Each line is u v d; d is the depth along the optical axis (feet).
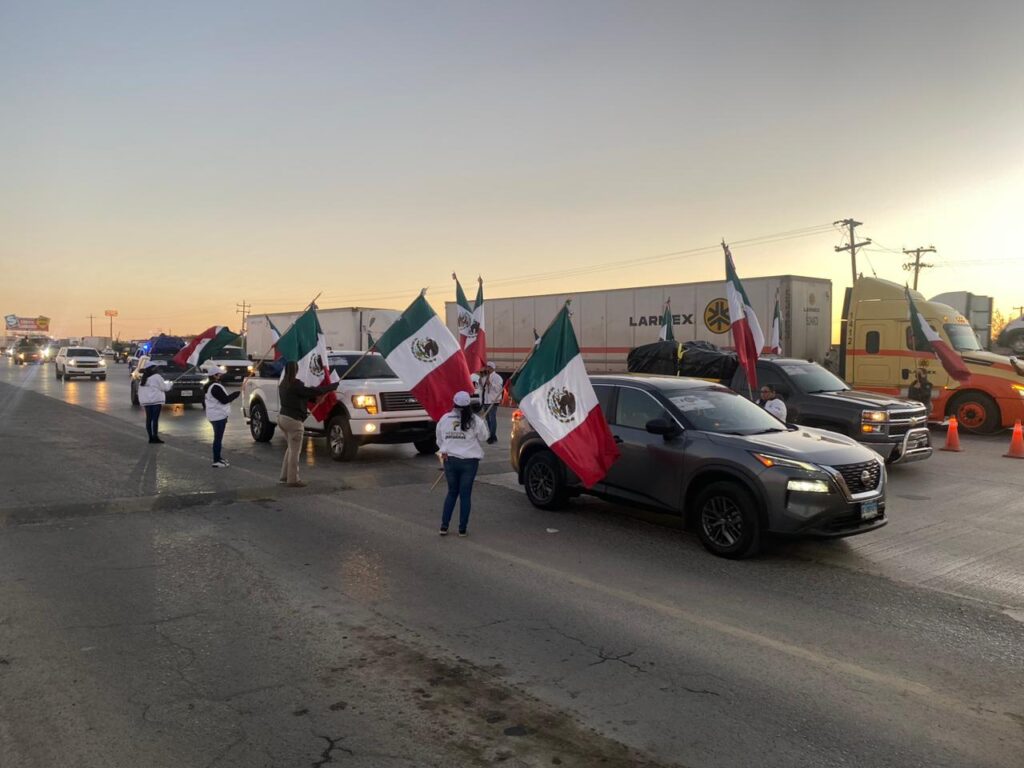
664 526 27.32
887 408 37.50
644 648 16.03
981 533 26.63
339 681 14.21
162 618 17.44
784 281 66.59
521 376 26.45
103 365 128.16
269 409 48.08
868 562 22.91
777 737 12.32
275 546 23.95
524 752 11.75
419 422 42.22
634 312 79.36
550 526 27.20
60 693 13.57
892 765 11.51
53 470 37.73
